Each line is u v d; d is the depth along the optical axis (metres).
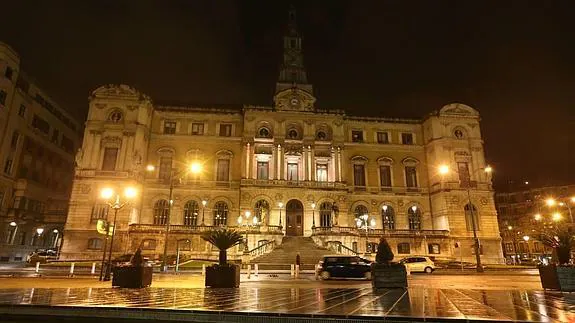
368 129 61.78
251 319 9.88
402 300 12.53
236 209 54.72
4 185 53.66
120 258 42.03
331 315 9.67
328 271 27.11
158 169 55.28
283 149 56.56
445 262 50.34
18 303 11.18
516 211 92.19
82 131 77.38
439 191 56.72
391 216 58.66
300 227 54.06
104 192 27.30
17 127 56.16
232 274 17.59
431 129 59.81
